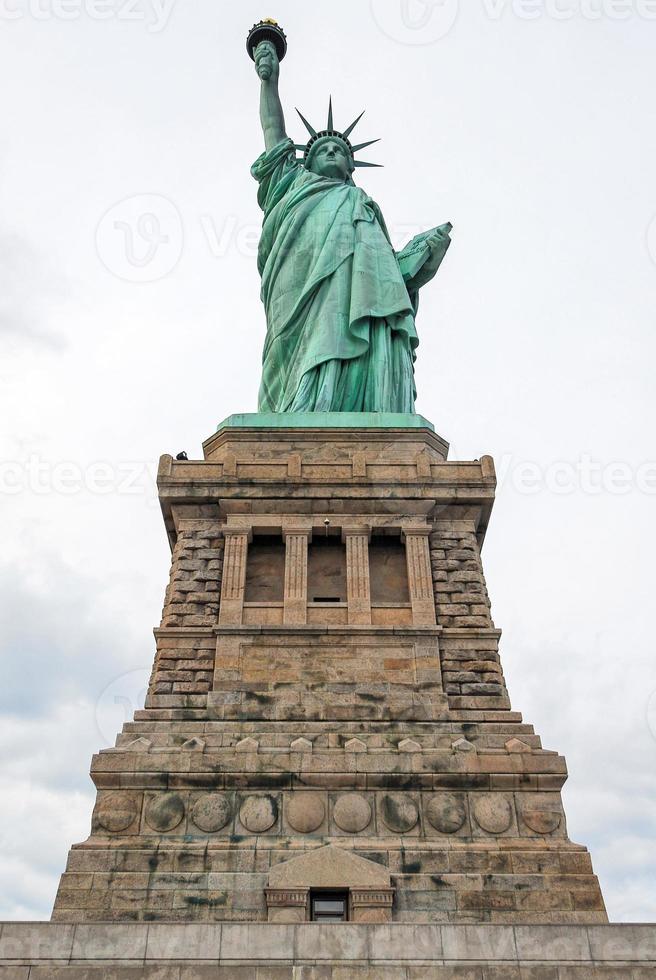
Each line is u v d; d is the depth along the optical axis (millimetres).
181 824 31109
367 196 59812
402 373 51312
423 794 32031
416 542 40875
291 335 53594
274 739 33625
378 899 28562
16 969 22812
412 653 37094
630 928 23562
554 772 32469
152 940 23359
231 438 45219
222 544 41188
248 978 22562
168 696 35750
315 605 38875
